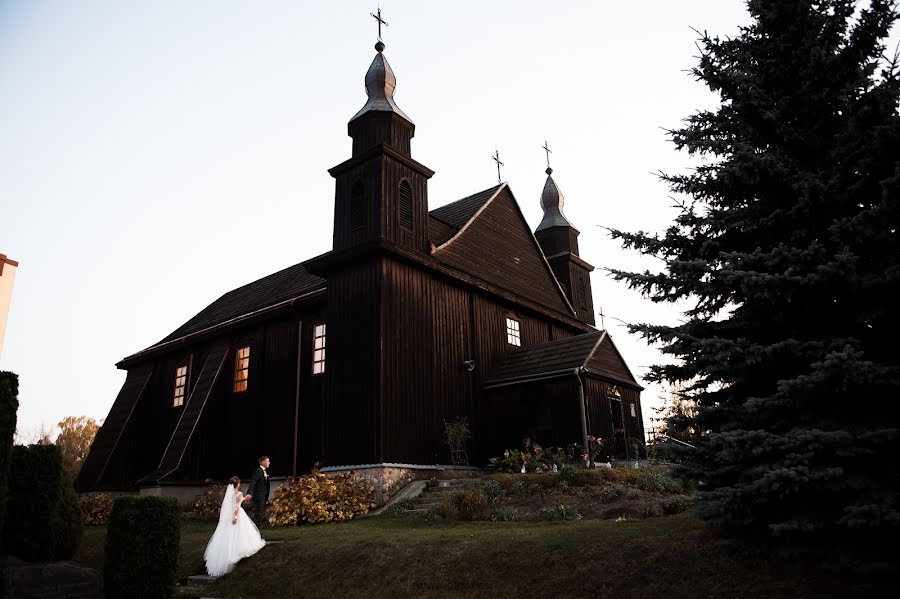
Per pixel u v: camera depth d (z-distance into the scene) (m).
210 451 21.66
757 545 7.05
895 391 6.72
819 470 6.24
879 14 7.48
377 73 19.56
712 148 8.17
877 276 6.76
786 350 7.14
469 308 20.47
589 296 28.78
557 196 29.67
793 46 8.15
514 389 19.83
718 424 7.67
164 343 28.34
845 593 6.03
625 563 7.59
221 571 10.64
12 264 14.95
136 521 8.33
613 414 20.55
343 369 16.98
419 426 17.00
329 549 10.31
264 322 21.75
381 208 17.38
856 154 7.23
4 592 7.30
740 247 8.17
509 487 13.82
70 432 57.06
